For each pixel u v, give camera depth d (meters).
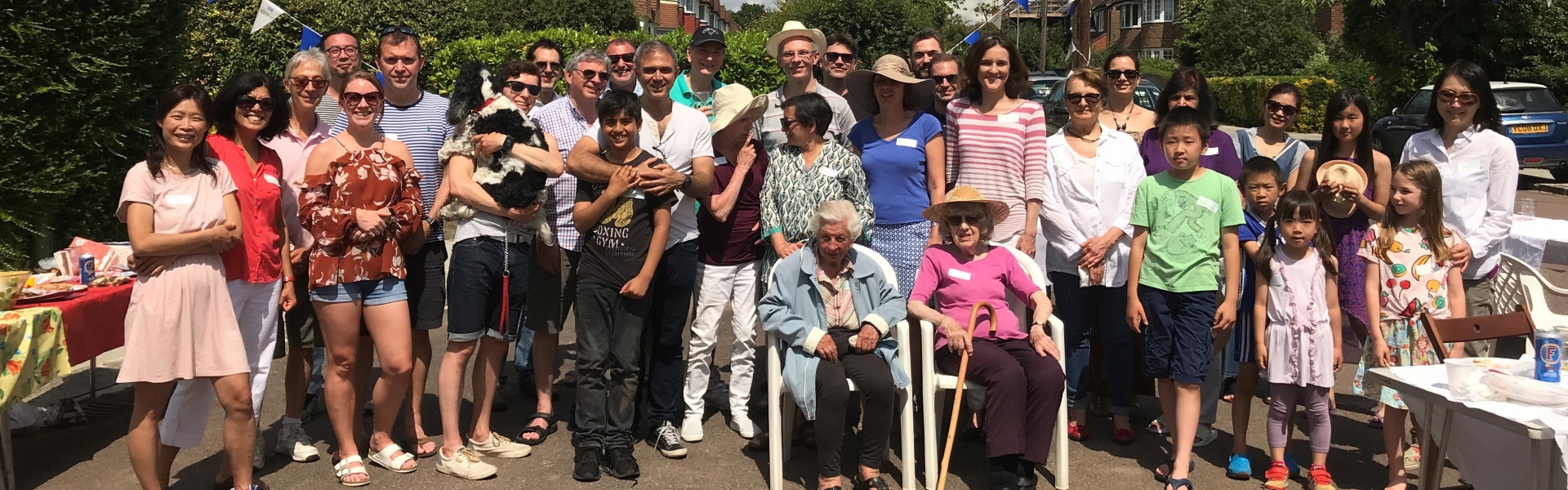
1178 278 4.39
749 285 5.00
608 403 4.51
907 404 4.25
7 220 6.11
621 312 4.44
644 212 4.40
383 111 4.93
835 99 5.89
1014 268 4.69
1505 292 5.63
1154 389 5.09
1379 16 19.52
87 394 5.66
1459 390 3.52
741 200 4.94
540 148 4.44
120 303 4.81
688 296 4.71
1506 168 5.07
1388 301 4.49
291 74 4.55
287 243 4.37
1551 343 3.51
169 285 3.73
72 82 6.29
